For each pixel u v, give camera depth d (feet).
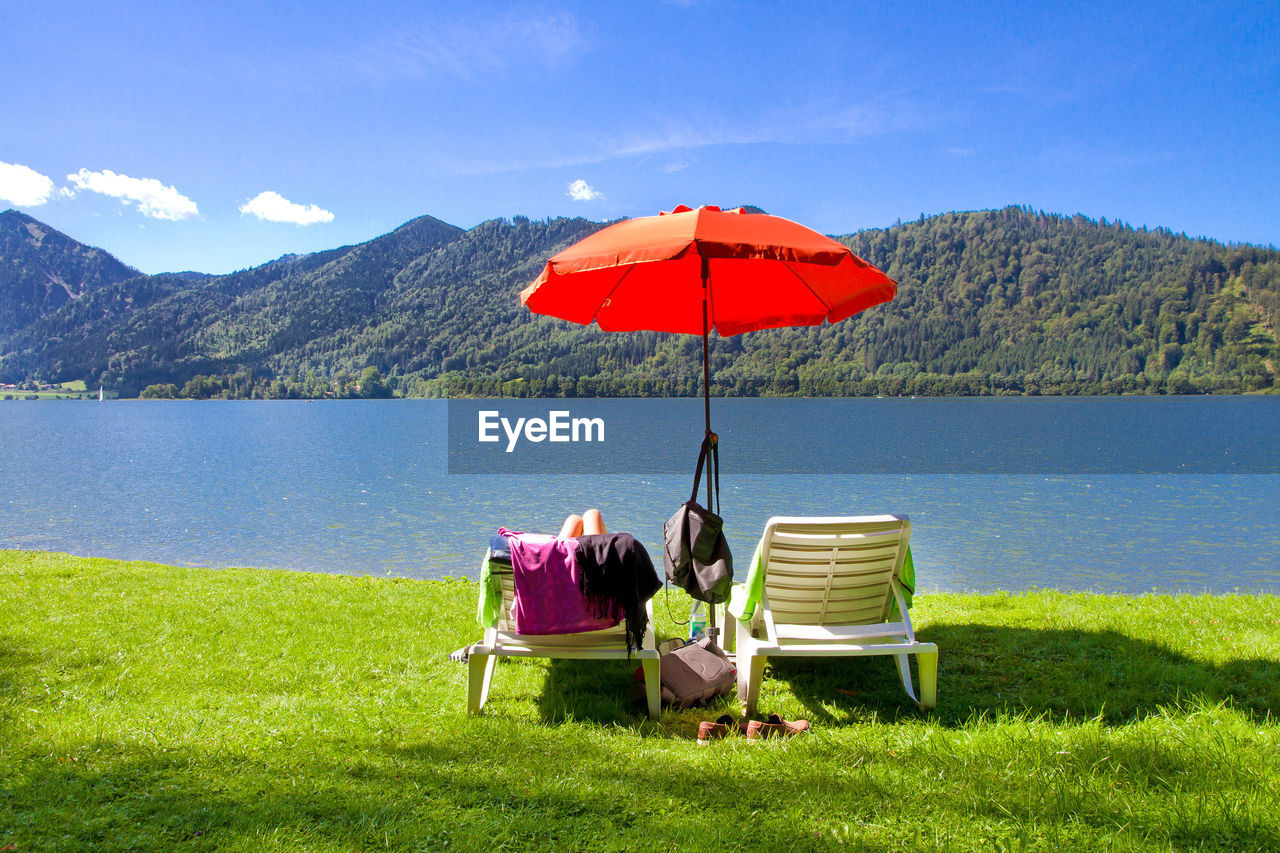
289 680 14.97
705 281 15.38
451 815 8.93
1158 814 8.58
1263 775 9.50
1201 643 16.11
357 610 21.08
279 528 65.98
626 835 8.46
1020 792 9.27
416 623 19.71
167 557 52.03
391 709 13.35
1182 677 13.85
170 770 10.19
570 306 17.02
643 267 16.44
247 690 14.43
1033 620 18.83
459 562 49.67
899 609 14.64
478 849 8.12
